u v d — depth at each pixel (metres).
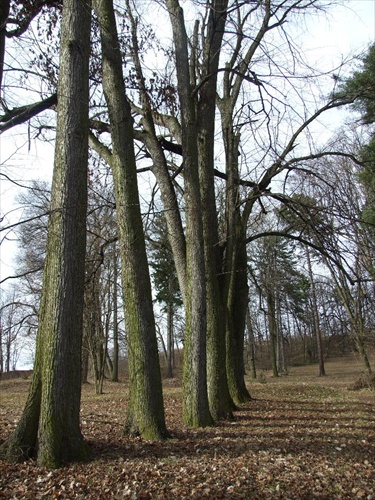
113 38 8.27
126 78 10.21
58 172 6.48
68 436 6.04
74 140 6.56
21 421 6.02
